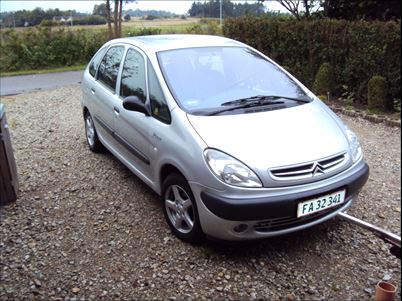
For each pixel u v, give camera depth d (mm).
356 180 3166
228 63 4016
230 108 3424
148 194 4277
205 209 2953
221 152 2930
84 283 2914
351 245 3303
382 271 2992
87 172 4898
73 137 6359
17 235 3545
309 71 8695
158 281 2908
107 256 3221
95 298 2762
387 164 5078
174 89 3527
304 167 2934
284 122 3307
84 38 17016
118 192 4336
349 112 7324
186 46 4066
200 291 2799
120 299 2746
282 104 3621
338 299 2725
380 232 2832
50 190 4430
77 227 3662
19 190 4430
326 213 3090
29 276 3000
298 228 2984
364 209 3900
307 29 8484
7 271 3055
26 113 8141
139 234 3512
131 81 4113
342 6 9531
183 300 2721
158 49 3938
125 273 3008
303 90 4020
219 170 2861
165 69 3703
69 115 7895
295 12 10391
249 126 3188
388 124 6711
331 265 3062
